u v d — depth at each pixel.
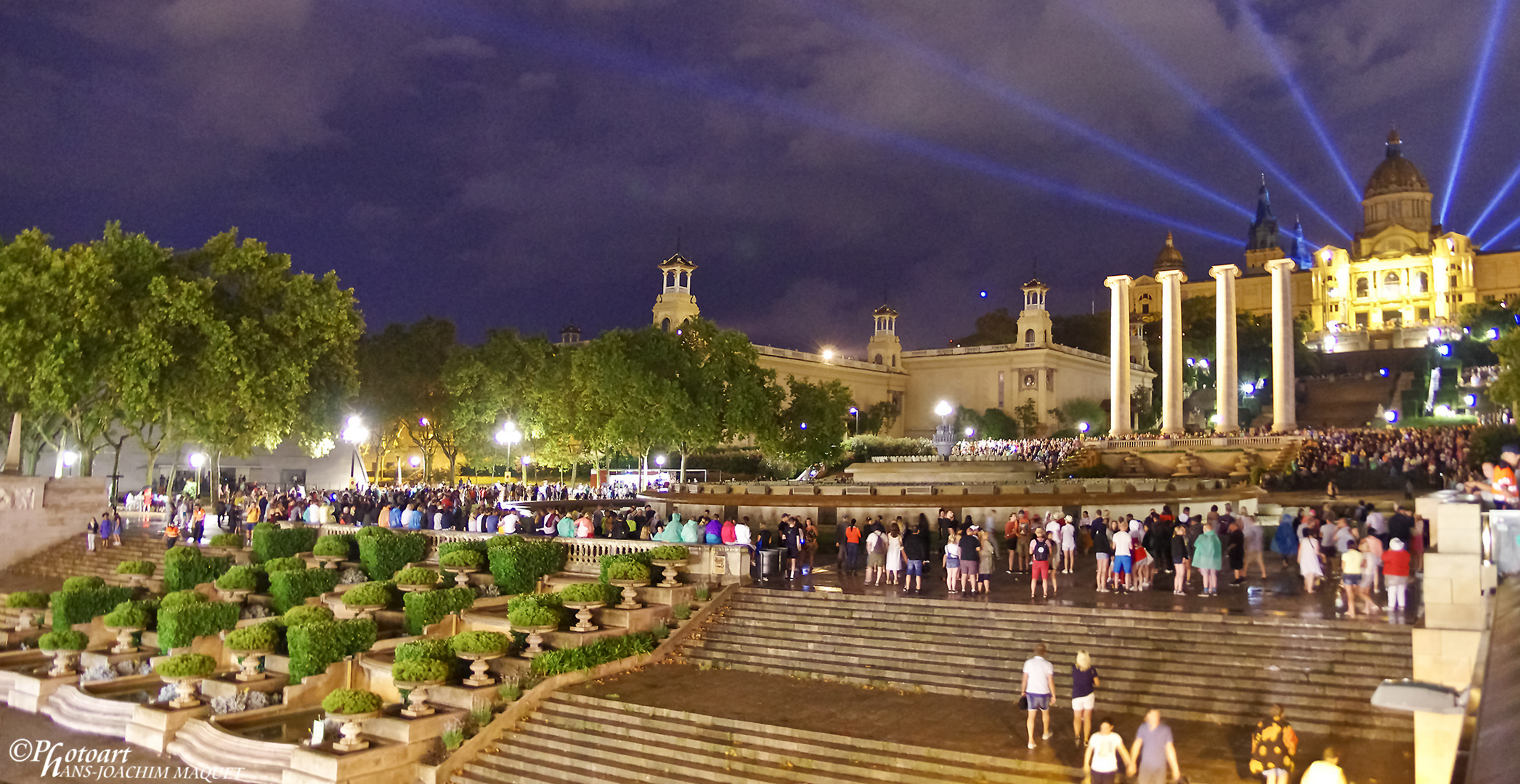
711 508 40.78
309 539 39.28
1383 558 23.02
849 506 37.38
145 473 68.06
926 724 20.23
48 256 44.12
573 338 124.88
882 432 124.50
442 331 74.69
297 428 53.66
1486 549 18.17
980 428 119.00
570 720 22.47
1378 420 103.81
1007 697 22.05
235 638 27.83
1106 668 22.06
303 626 26.62
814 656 25.17
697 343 64.94
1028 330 125.00
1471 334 136.75
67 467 63.53
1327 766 13.02
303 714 25.48
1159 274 78.56
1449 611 17.22
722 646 26.50
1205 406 120.69
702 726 21.20
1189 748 18.05
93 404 48.06
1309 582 25.78
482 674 24.31
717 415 61.16
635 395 57.38
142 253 46.50
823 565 33.75
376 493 53.25
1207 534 25.81
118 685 28.17
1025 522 31.72
